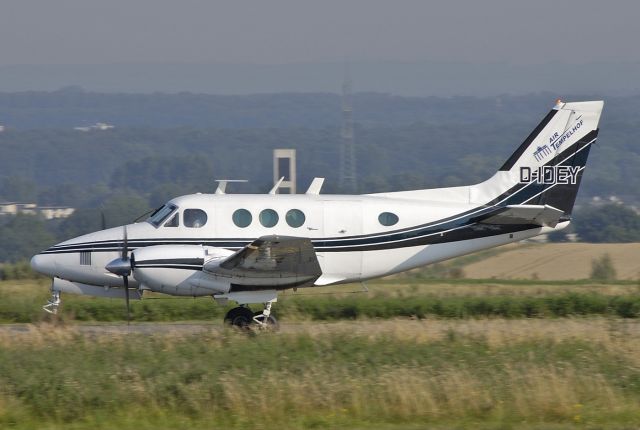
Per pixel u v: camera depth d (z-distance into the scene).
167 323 79.69
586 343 59.28
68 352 55.28
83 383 47.50
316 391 46.81
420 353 55.50
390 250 73.69
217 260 67.25
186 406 46.03
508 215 73.44
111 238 71.06
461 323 76.00
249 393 46.44
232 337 59.31
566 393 47.25
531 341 60.72
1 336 61.88
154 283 67.69
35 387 46.94
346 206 72.88
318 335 60.78
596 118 76.25
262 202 71.88
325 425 44.44
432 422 45.16
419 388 46.94
